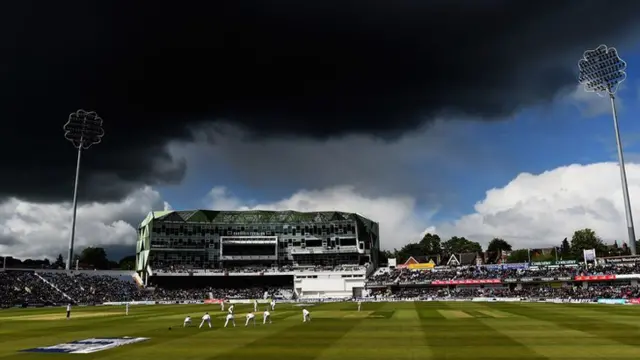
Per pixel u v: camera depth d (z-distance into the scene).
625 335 35.41
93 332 42.97
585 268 104.50
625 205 105.69
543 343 31.89
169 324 50.56
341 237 142.00
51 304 100.50
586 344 31.19
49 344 34.81
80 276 121.25
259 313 67.06
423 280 120.75
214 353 29.59
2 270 110.12
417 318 53.94
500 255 170.50
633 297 79.69
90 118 118.94
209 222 140.62
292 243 142.50
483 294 105.25
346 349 30.41
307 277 132.25
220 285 137.88
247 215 147.88
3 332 44.00
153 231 133.88
